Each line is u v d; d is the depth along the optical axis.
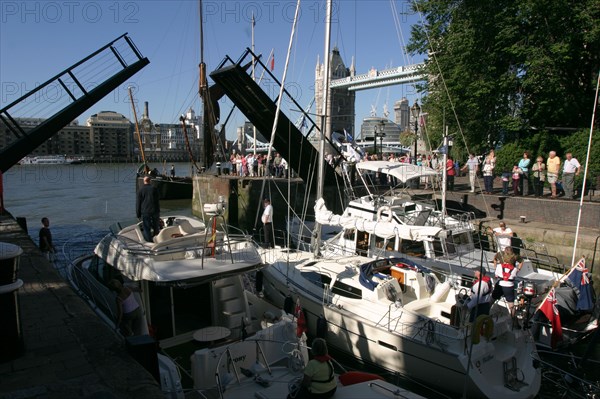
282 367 7.03
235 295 8.90
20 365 4.36
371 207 13.70
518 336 8.10
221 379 6.60
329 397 5.46
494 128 22.75
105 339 4.99
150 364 4.61
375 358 8.95
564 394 8.25
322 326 9.49
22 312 5.89
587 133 19.17
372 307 9.16
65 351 4.67
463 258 12.86
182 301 9.39
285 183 24.00
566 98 20.20
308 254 13.22
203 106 26.59
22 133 16.23
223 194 26.23
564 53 18.72
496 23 20.41
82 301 6.43
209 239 9.21
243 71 16.66
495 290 9.84
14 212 30.42
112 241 9.23
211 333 8.12
